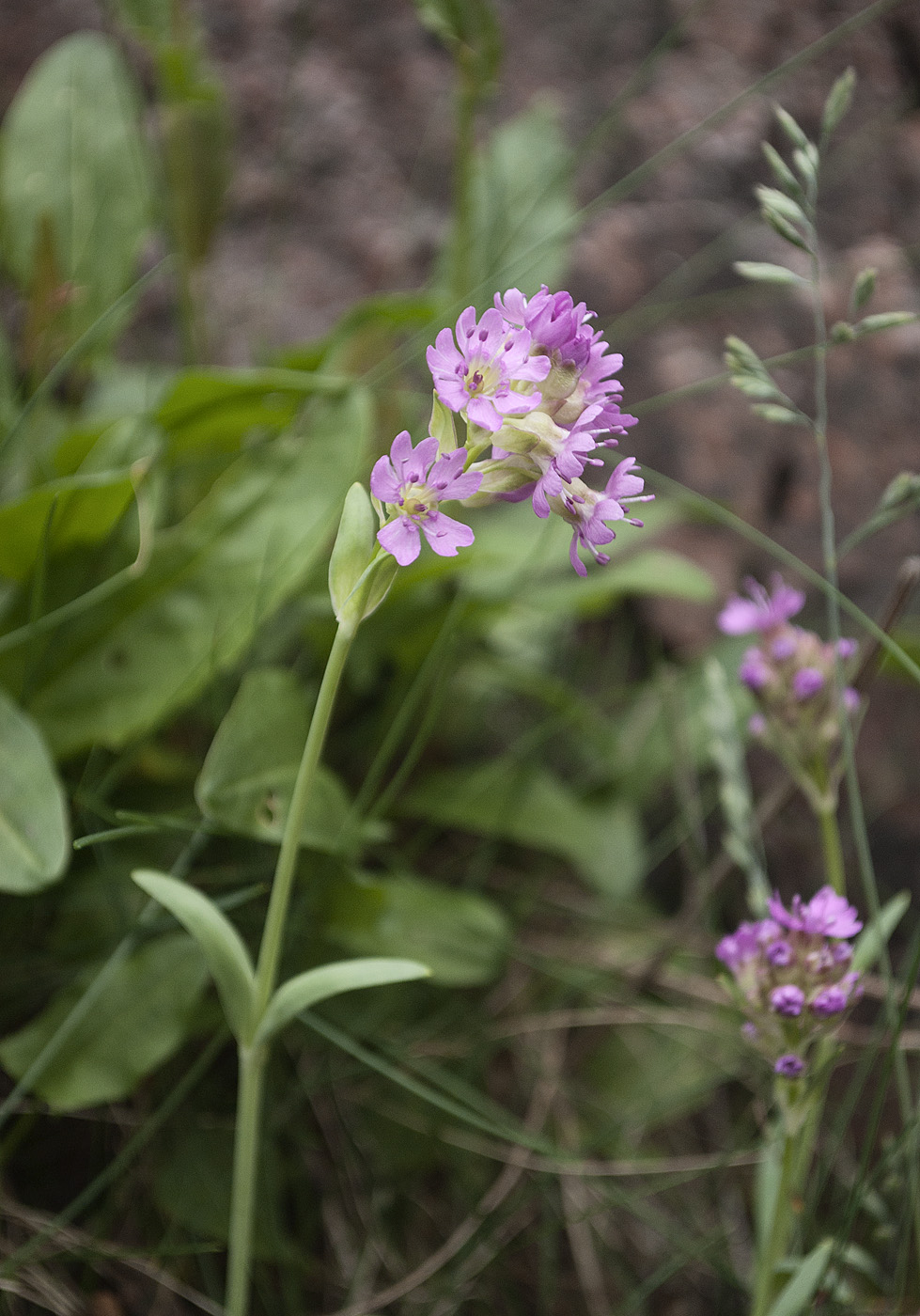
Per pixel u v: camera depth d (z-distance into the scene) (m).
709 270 0.69
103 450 0.48
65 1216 0.42
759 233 0.69
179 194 0.54
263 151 0.70
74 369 0.56
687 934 0.52
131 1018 0.44
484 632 0.56
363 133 0.71
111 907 0.47
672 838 0.60
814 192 0.42
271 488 0.49
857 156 0.70
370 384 0.53
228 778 0.44
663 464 0.65
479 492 0.37
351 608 0.37
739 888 0.57
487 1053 0.49
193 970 0.45
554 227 0.61
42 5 0.68
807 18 0.72
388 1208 0.47
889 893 0.58
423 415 0.59
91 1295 0.44
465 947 0.47
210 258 0.62
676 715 0.58
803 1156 0.42
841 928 0.40
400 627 0.53
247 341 0.68
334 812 0.45
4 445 0.48
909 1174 0.41
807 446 0.66
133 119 0.57
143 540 0.47
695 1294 0.48
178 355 0.68
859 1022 0.52
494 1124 0.45
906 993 0.41
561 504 0.37
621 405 0.67
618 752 0.60
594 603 0.56
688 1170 0.45
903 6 0.70
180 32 0.52
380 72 0.72
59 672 0.47
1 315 0.60
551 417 0.36
